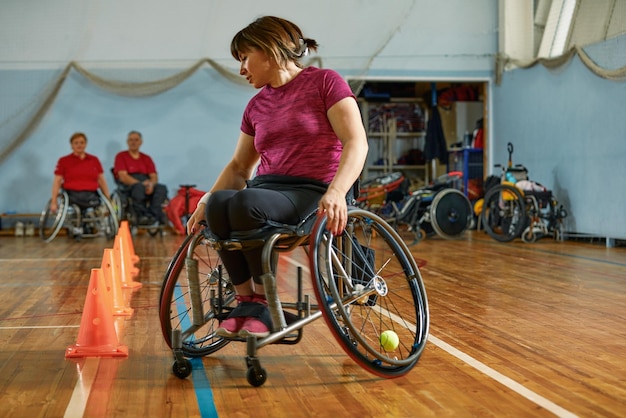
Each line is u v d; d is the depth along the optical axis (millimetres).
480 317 3764
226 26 10156
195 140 10195
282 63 2617
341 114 2521
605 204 7812
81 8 9977
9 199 9922
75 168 9055
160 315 2709
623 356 2898
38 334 3430
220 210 2406
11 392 2428
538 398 2320
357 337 2379
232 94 10195
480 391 2406
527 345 3102
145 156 9602
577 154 8328
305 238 2523
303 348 3064
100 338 2982
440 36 10305
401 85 11992
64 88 9992
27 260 6781
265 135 2635
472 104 11352
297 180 2561
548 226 8539
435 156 10930
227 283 2807
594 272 5578
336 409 2219
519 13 9797
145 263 6523
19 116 9883
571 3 8680
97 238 9438
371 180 8828
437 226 8273
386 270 5773
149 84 10062
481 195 10516
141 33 10062
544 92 9000
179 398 2348
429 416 2145
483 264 6145
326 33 10195
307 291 4801
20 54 9891
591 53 8078
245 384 2508
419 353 2637
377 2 10234
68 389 2465
